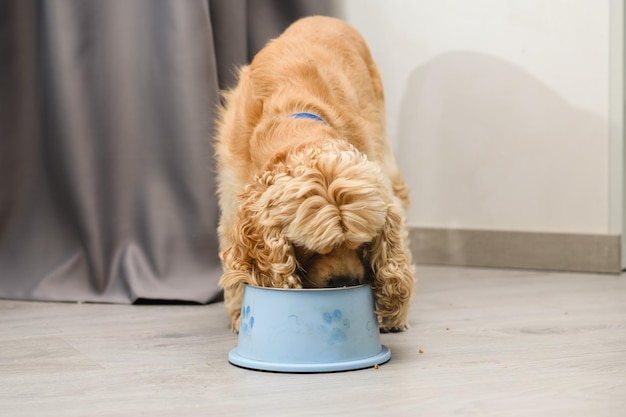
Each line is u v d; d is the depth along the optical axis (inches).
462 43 148.1
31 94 130.1
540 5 140.5
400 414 64.6
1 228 131.0
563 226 142.3
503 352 84.7
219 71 131.9
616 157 136.8
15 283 126.7
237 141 100.2
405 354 84.7
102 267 124.6
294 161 78.1
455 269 147.0
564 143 140.9
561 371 76.6
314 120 91.2
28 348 90.8
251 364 79.3
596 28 136.3
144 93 126.3
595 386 71.4
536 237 143.3
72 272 126.3
